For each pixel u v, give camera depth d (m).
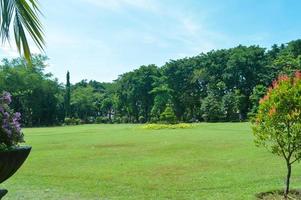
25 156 5.36
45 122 70.38
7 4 4.52
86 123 71.38
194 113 68.88
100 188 8.50
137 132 29.50
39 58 69.50
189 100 69.44
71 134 29.36
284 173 10.03
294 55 63.75
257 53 66.00
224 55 68.94
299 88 7.10
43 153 15.77
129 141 20.72
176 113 69.94
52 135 28.70
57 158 14.02
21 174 10.50
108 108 87.94
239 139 20.38
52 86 70.81
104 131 32.75
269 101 7.36
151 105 73.62
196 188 8.37
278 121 7.23
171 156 13.86
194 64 71.12
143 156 14.02
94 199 7.48
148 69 74.25
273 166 11.12
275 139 7.36
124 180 9.40
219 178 9.46
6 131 5.18
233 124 42.91
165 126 35.91
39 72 69.62
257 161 12.13
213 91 66.19
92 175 10.20
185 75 71.31
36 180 9.56
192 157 13.47
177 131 29.39
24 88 65.38
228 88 67.38
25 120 67.88
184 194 7.83
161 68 74.75
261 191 7.94
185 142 19.23
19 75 65.56
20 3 4.55
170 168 11.15
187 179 9.40
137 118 75.56
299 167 10.87
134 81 75.00
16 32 4.65
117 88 79.38
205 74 68.00
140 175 10.06
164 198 7.51
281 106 7.15
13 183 9.17
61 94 77.56
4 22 4.52
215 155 13.89
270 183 8.81
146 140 21.11
